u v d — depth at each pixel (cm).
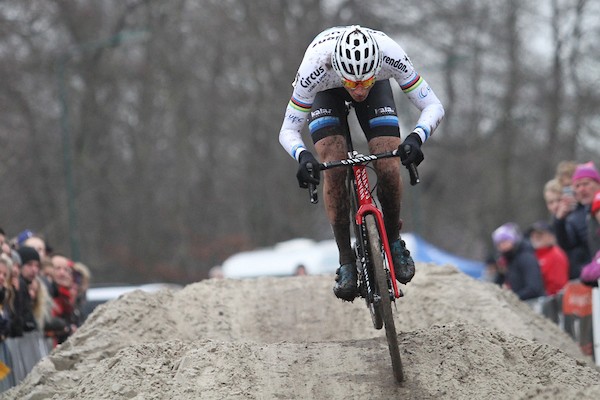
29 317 2345
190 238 9588
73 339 2202
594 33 9250
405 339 1866
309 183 1675
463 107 10400
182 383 1692
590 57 9306
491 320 2323
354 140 8188
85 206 8962
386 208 1795
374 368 1748
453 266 2658
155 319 2341
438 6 9225
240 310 2505
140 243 9288
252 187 9488
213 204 9969
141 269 9206
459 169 10481
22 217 8731
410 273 1811
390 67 1744
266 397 1656
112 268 9075
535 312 2586
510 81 9606
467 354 1767
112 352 2150
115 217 9238
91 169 8856
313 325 2420
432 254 4947
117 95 9131
